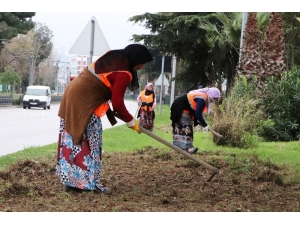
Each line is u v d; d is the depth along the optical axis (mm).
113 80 7309
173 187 8219
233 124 15047
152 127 20219
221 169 10195
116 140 15938
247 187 8398
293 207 6965
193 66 33969
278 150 14500
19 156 11547
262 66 19859
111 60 7316
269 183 8805
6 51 78875
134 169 10039
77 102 7293
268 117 18625
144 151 12953
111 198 7172
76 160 7398
